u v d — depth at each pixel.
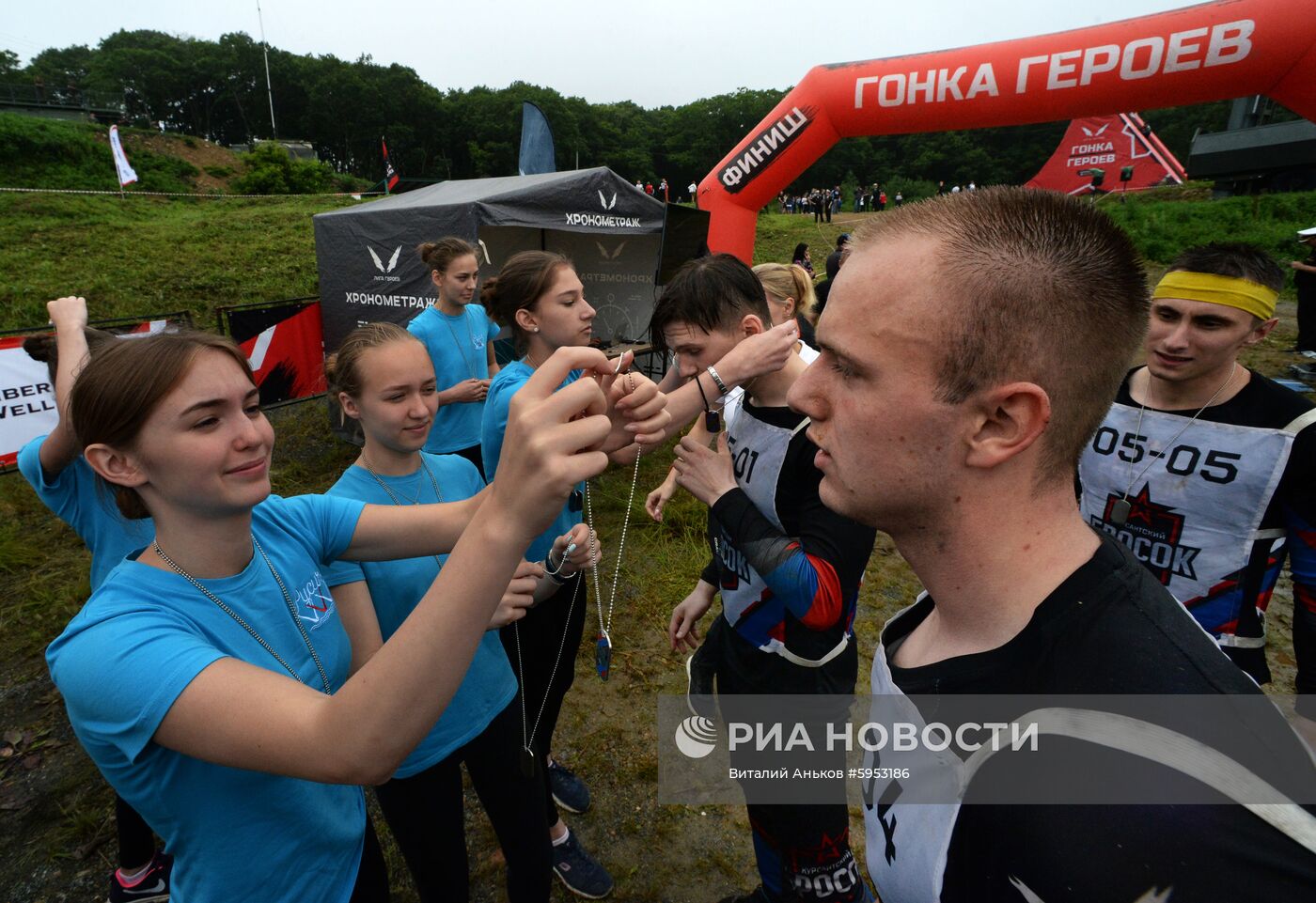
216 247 13.41
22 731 2.53
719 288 1.52
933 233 0.58
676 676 2.90
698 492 1.43
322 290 5.45
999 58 4.68
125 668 0.76
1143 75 4.21
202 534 0.95
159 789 0.86
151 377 0.84
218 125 65.94
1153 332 1.65
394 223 4.95
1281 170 19.42
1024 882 0.51
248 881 0.96
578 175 5.25
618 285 6.90
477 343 3.71
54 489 1.67
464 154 69.31
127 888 1.86
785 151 5.90
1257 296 1.49
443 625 0.60
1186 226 17.97
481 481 1.88
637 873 2.04
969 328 0.56
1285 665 2.84
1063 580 0.59
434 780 1.43
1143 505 1.74
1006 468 0.60
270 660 1.01
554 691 1.99
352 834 1.12
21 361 3.83
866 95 5.37
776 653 1.46
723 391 1.34
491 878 2.03
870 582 3.64
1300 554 1.52
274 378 5.23
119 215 17.56
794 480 1.37
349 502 1.25
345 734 0.62
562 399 0.59
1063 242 0.56
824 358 0.66
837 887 1.52
